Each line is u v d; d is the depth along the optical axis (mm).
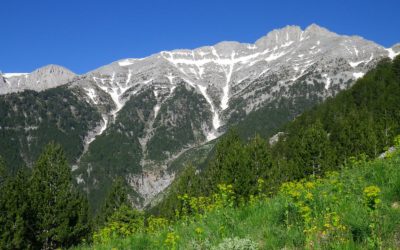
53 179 47719
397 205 9484
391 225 7793
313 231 8227
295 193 9930
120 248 12094
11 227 40312
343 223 8227
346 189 11633
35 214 44594
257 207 11898
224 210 12359
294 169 49250
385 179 11812
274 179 39531
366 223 7809
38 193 45562
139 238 11852
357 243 7367
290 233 8602
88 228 47250
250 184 36375
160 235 11828
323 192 10664
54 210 45469
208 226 11016
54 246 45875
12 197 41375
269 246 8391
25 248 41312
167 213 39281
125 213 30562
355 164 17656
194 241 9008
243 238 8633
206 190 44750
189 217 13500
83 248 16656
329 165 48719
